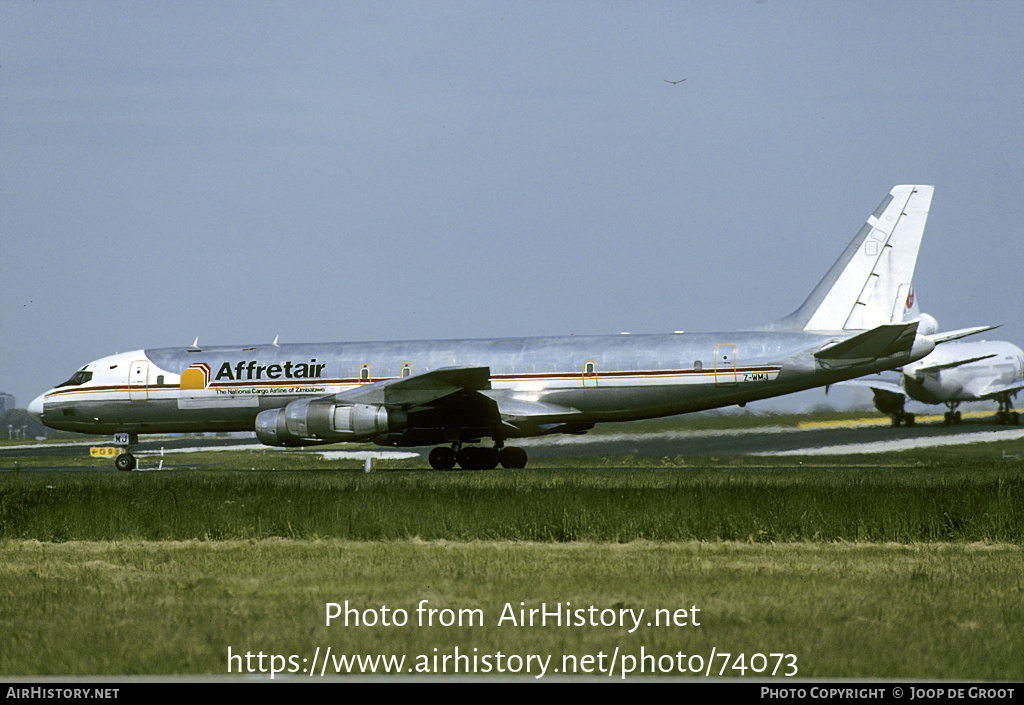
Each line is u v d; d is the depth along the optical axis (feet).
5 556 188.34
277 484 280.10
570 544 199.21
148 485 277.23
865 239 407.23
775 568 163.84
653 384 395.75
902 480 268.82
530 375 406.41
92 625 123.54
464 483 280.51
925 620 124.36
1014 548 191.52
